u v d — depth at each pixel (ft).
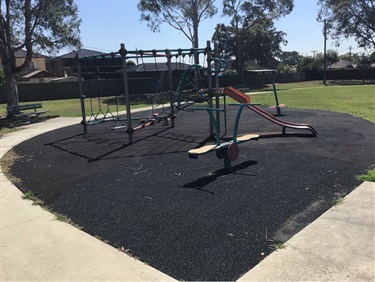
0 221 13.01
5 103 95.14
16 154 24.97
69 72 177.58
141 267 9.43
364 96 68.03
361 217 11.71
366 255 9.36
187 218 12.37
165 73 100.73
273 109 48.32
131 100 85.81
